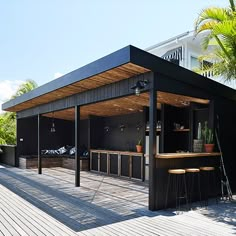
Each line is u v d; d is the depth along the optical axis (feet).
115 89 18.65
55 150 40.83
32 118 40.81
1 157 45.29
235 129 22.18
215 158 19.98
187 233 12.12
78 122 23.63
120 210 15.88
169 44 35.91
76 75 18.61
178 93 17.35
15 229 12.70
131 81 17.24
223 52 21.49
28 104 31.30
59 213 15.30
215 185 19.76
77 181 23.61
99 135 35.96
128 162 28.53
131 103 25.66
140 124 29.37
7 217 14.60
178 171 15.76
